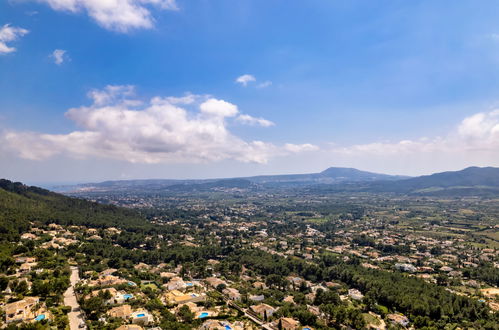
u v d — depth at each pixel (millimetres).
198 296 196125
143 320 158625
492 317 179375
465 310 185875
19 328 132125
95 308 163000
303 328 161875
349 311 175500
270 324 167875
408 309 192250
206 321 162750
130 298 185750
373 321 181250
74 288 198875
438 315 182000
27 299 167250
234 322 167625
